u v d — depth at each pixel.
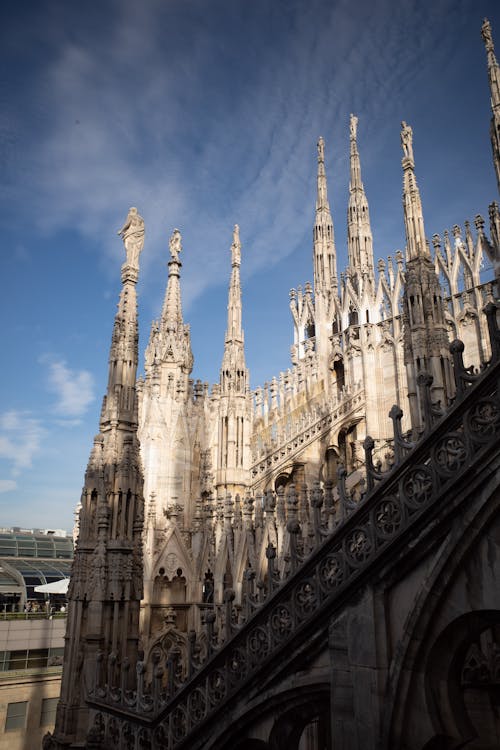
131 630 13.32
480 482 6.00
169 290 27.12
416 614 6.16
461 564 6.04
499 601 5.71
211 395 26.20
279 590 7.61
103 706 10.42
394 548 6.52
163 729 8.86
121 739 9.67
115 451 14.30
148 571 21.19
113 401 14.74
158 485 23.81
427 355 18.98
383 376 29.05
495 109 13.89
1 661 33.91
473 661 9.44
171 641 20.55
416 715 6.04
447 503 6.21
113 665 11.50
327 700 7.11
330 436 27.56
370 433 28.00
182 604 21.16
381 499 6.84
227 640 8.10
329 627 6.94
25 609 39.66
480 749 9.14
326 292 34.56
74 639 12.85
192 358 26.70
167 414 24.89
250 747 7.78
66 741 12.03
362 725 6.30
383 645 6.40
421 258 20.09
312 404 31.75
